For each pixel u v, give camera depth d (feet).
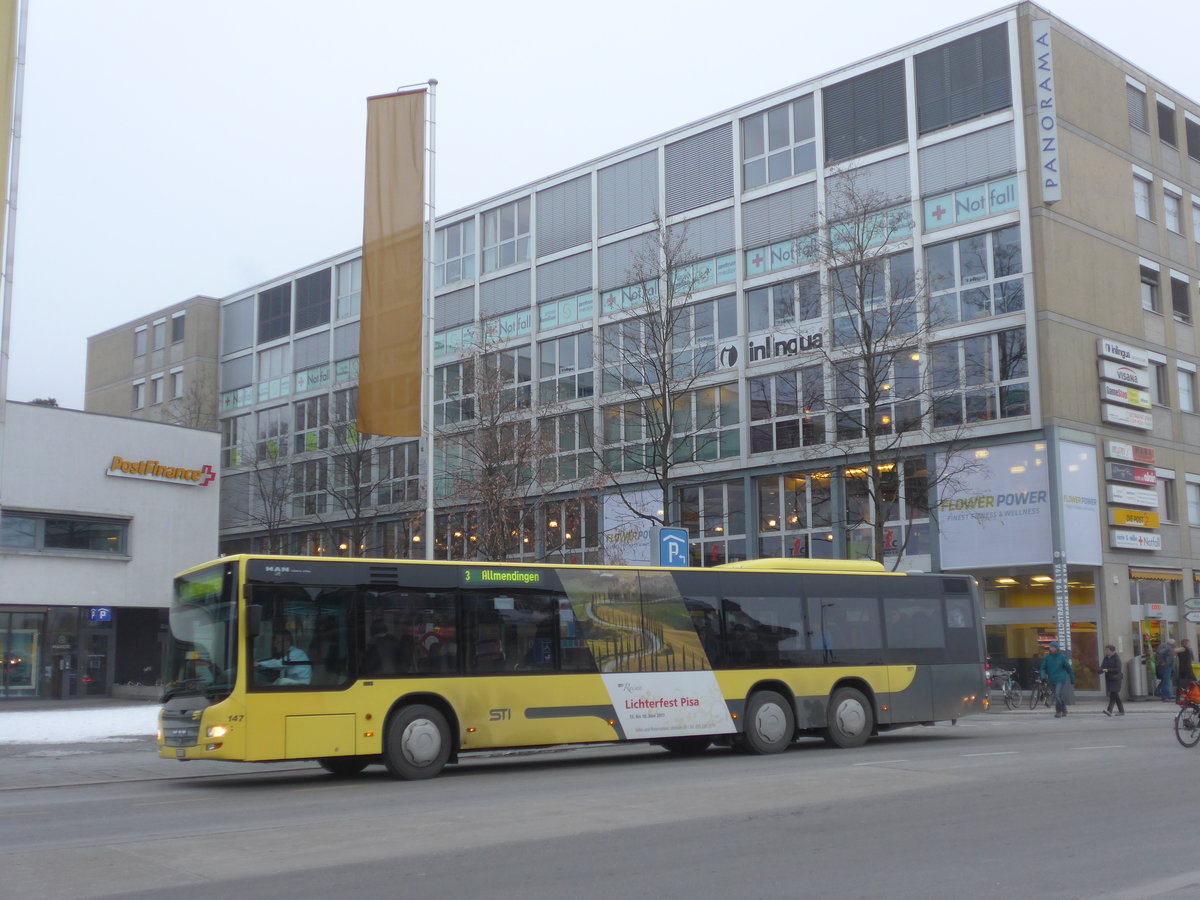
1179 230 141.38
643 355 131.03
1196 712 63.36
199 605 54.85
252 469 203.10
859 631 69.41
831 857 31.50
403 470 177.37
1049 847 32.65
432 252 91.81
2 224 88.28
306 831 37.40
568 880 28.89
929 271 127.34
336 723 53.72
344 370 192.65
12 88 88.53
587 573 61.52
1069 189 124.77
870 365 110.93
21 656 122.11
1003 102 123.95
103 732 87.10
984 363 122.83
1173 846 32.65
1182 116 143.95
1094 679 119.34
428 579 57.26
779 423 137.08
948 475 113.50
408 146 89.51
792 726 66.08
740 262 142.41
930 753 62.49
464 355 145.18
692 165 149.18
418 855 32.65
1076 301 122.83
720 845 33.55
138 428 129.49
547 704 58.85
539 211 165.17
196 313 217.36
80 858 32.73
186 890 28.19
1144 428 127.95
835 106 136.77
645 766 59.67
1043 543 116.78
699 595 64.69
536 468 133.59
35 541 121.29
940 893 26.96
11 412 120.06
